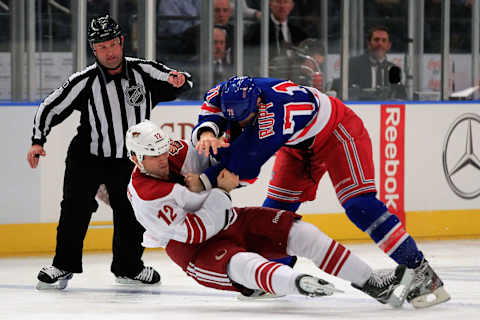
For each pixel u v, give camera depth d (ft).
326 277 53.67
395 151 75.61
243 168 38.24
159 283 51.83
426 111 76.59
